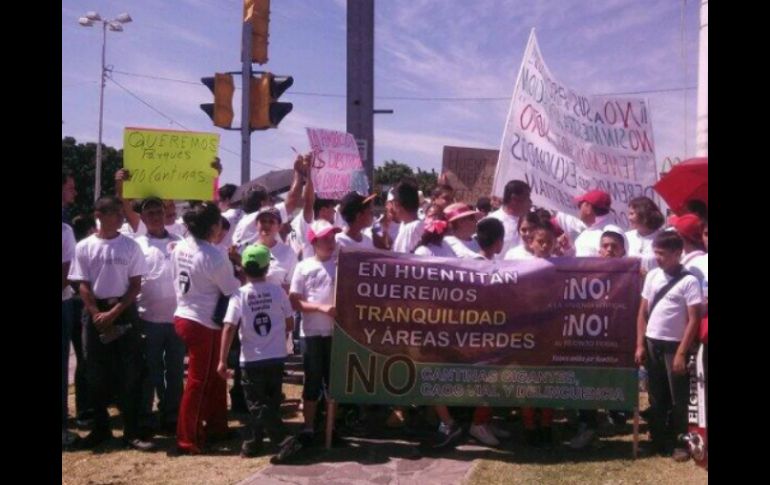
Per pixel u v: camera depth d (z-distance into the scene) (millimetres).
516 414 6930
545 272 5840
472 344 5844
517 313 5832
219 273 5914
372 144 9648
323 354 6074
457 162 10352
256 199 7637
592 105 8266
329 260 6098
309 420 6000
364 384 5848
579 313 5820
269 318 5871
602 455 5844
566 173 8062
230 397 7867
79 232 7371
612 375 5793
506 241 7109
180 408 6078
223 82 9594
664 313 5664
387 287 5855
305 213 7566
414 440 6254
